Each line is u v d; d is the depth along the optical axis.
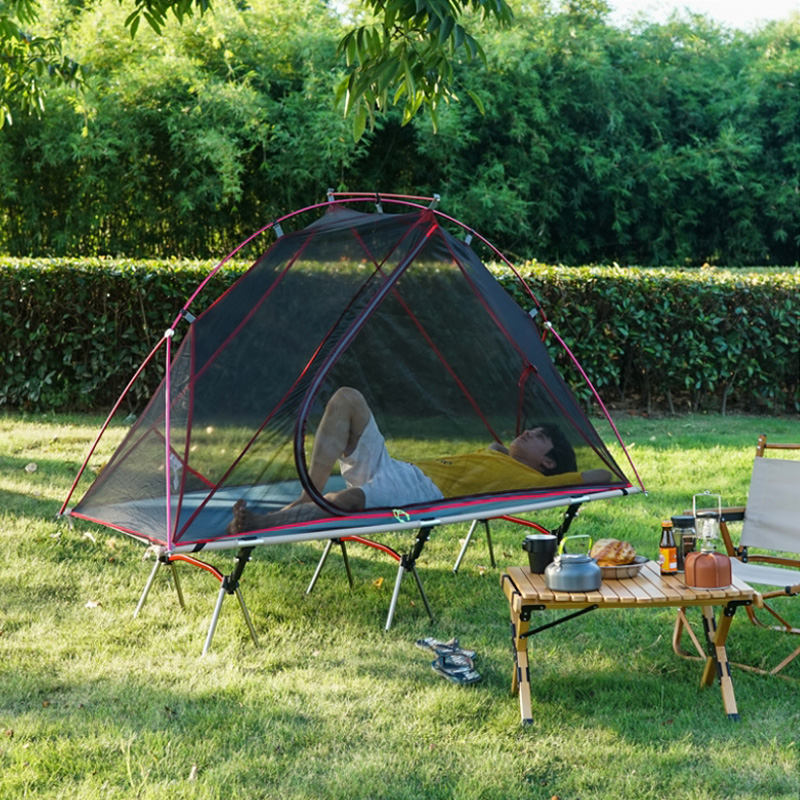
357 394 4.36
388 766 2.84
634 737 3.06
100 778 2.74
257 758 2.87
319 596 4.47
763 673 3.60
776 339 9.92
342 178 15.66
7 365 9.12
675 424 9.32
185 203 14.62
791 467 4.17
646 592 3.27
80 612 4.16
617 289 9.53
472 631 4.03
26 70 7.55
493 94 16.39
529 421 4.79
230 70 15.01
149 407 4.65
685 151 17.86
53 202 15.30
